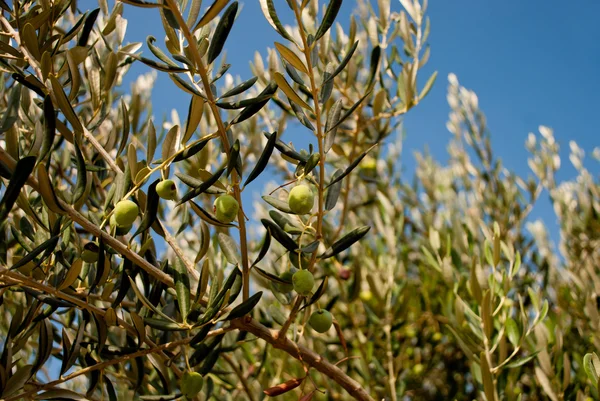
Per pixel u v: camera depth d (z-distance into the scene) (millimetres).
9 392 595
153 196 563
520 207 1629
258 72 1080
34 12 694
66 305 617
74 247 733
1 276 565
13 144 572
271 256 1267
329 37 1021
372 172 1621
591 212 1572
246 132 1255
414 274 1714
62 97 551
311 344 1247
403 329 1538
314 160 562
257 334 663
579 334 1300
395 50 1117
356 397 697
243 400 1049
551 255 1538
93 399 703
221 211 543
